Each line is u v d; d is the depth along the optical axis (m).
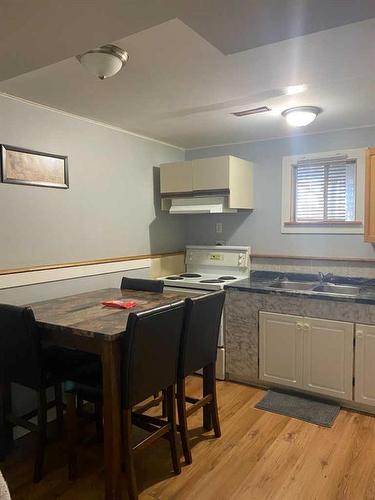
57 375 2.08
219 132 3.48
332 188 3.45
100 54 1.76
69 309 2.31
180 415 2.17
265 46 1.70
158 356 1.94
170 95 2.45
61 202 2.85
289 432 2.48
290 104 2.66
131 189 3.51
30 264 2.63
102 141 3.19
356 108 2.75
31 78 2.17
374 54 1.77
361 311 2.65
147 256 3.67
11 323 2.00
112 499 1.80
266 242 3.79
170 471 2.11
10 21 1.30
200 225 4.20
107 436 1.81
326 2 1.21
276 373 3.04
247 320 3.15
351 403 2.77
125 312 2.22
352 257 3.34
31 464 2.21
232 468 2.12
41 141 2.69
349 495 1.89
